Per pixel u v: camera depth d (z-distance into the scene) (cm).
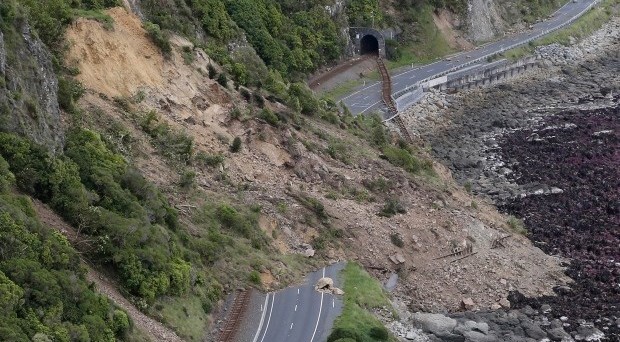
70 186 5409
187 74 8244
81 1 7919
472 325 6562
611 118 12169
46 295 4444
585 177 10000
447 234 7762
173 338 5181
